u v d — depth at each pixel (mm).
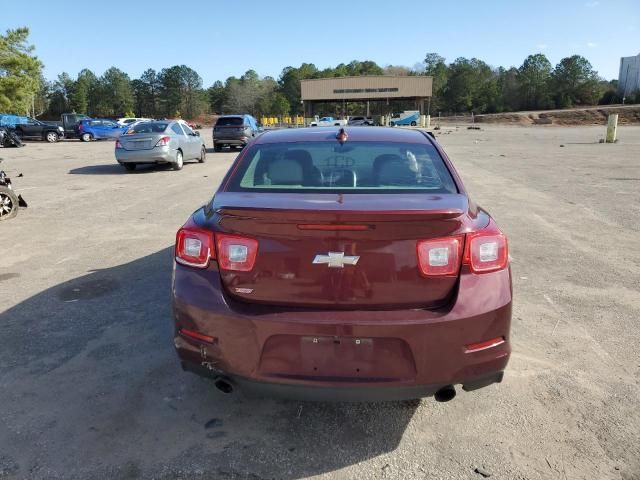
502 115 96938
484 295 2578
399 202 2723
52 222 8297
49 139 36750
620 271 5664
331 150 3551
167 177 14148
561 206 9391
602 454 2727
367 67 166875
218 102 151875
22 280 5430
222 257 2688
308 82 76938
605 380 3441
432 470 2625
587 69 134125
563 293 5000
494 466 2648
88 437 2889
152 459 2715
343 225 2512
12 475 2586
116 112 138000
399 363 2531
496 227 2793
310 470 2635
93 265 5941
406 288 2561
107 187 12297
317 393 2572
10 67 51781
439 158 3482
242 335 2594
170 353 3826
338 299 2572
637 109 87562
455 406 3182
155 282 5328
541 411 3111
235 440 2873
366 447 2811
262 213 2562
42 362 3693
